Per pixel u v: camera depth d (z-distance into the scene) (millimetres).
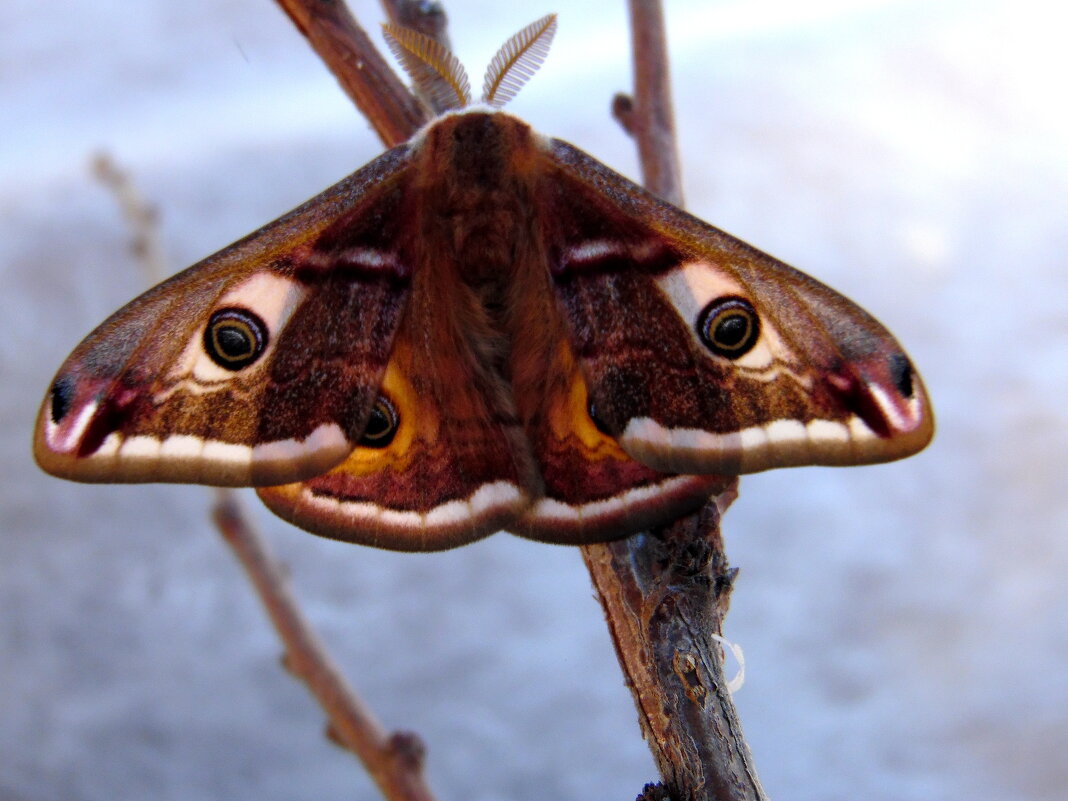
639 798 123
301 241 135
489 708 342
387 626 355
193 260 410
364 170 139
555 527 135
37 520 374
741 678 124
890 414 129
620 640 126
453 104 146
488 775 330
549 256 139
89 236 422
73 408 128
